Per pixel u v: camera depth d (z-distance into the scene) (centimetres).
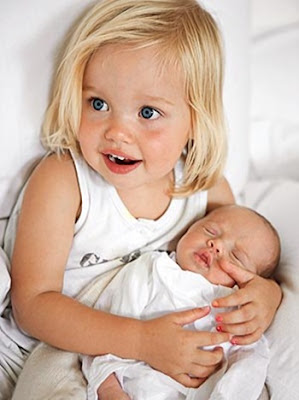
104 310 85
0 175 87
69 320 79
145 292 83
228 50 102
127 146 80
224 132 91
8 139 86
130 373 78
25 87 85
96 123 80
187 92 82
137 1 81
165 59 78
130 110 79
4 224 91
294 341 82
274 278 95
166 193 93
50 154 88
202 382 78
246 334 81
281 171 131
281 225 103
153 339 77
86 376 79
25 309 81
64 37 85
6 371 84
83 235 88
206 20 85
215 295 85
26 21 83
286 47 139
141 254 91
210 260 87
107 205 88
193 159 91
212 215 92
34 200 84
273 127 133
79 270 89
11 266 84
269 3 141
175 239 94
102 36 77
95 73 79
